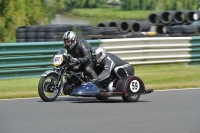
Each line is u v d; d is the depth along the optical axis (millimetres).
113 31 62312
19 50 46406
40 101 32781
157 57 55938
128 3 135750
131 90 33219
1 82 44469
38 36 57125
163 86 42312
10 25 67188
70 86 32875
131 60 54469
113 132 22219
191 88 41781
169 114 27609
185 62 57781
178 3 123250
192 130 23062
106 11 134750
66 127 23141
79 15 129500
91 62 33188
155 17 83188
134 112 28141
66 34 32625
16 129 22453
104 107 30047
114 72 33500
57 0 73250
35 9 69188
